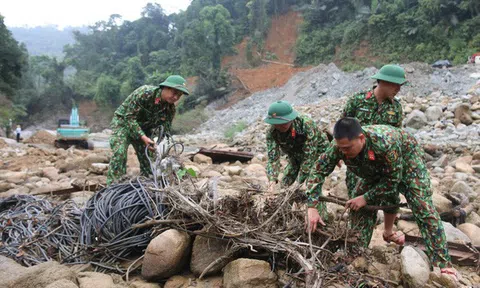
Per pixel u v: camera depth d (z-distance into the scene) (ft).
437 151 36.04
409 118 48.91
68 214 13.71
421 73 80.94
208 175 23.99
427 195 11.00
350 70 117.19
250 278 9.98
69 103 190.08
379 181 11.09
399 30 117.70
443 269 10.89
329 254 10.83
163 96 16.66
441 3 108.88
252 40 159.22
